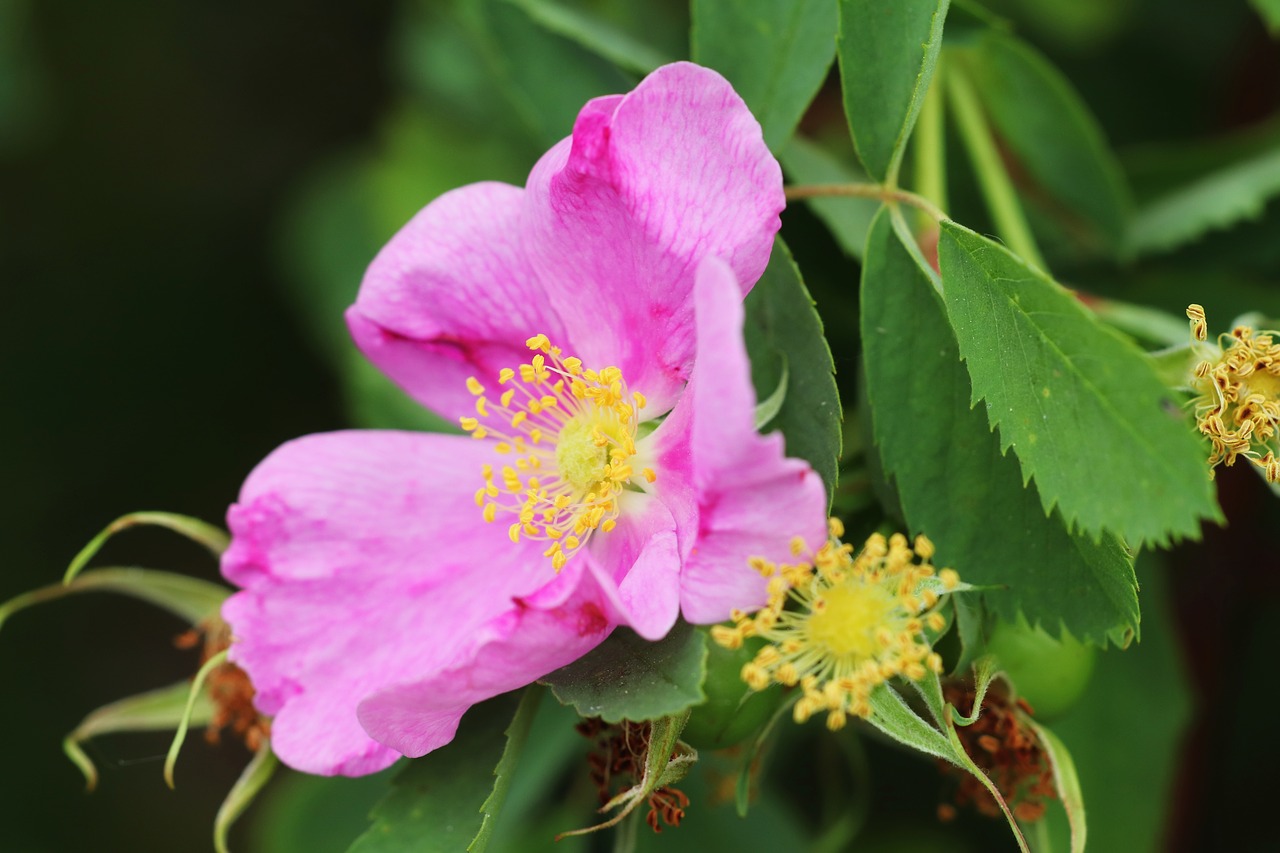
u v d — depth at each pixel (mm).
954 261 236
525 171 315
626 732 239
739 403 220
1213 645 296
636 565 239
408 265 252
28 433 357
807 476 223
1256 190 282
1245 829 305
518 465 255
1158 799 272
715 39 258
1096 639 239
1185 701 272
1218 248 288
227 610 249
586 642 232
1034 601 240
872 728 264
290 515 251
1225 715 297
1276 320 281
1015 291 233
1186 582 296
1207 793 297
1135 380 229
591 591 231
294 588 250
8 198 354
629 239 241
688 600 229
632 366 248
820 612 232
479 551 252
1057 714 246
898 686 241
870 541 233
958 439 242
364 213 323
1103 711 273
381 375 302
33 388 357
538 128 271
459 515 254
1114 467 229
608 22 304
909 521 241
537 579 250
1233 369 240
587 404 255
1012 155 290
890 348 243
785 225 263
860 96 245
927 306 243
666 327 243
